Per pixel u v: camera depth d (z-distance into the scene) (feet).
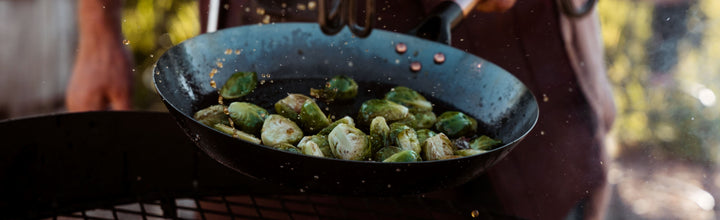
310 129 2.75
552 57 3.55
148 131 2.99
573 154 3.69
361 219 3.04
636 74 5.82
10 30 5.60
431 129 2.83
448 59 2.96
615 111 3.82
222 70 2.83
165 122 3.00
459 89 2.92
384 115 2.77
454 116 2.76
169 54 2.67
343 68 3.00
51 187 2.93
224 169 3.06
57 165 2.92
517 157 3.64
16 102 4.89
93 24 3.64
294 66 2.96
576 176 3.72
